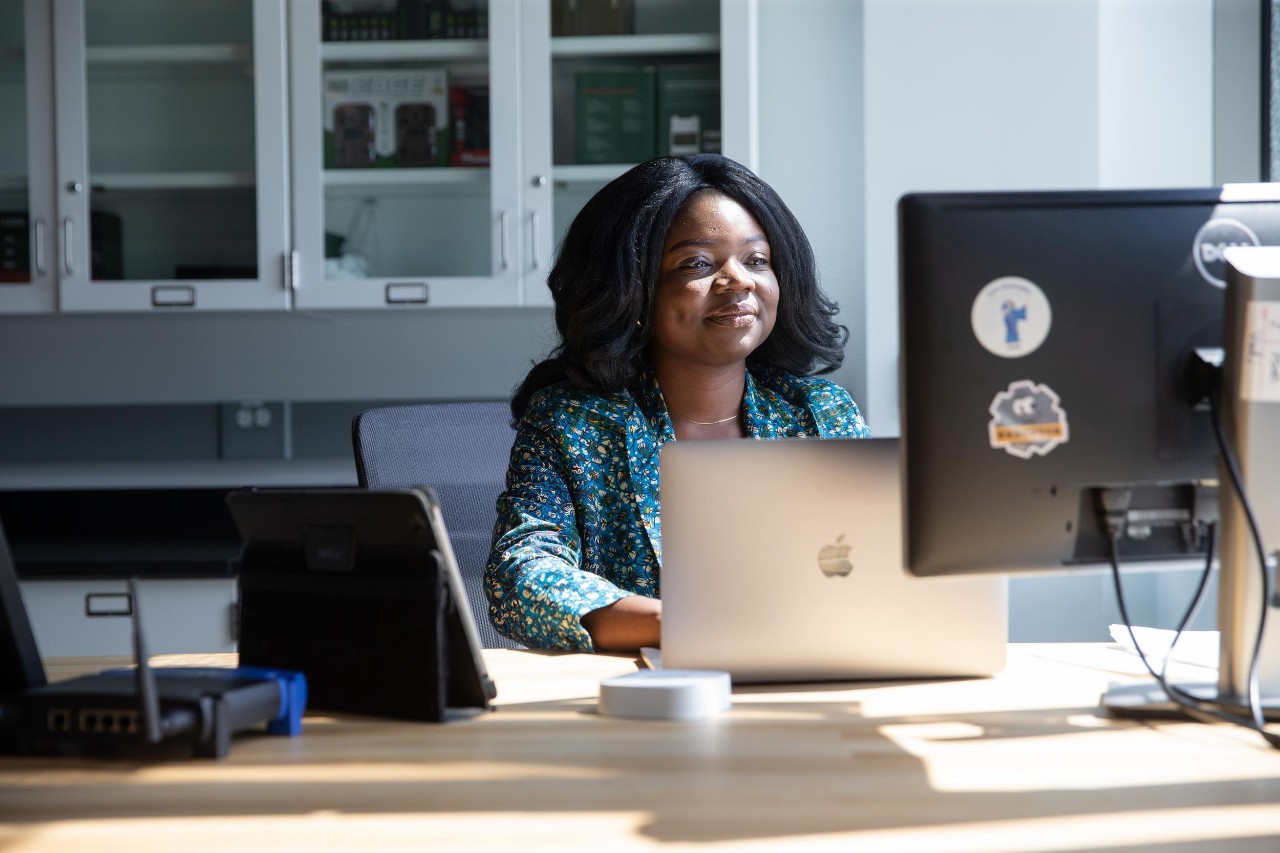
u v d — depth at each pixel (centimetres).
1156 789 87
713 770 93
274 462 324
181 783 91
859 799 85
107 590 273
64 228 293
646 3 287
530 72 288
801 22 313
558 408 177
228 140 293
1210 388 106
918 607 127
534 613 150
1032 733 105
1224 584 109
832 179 312
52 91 293
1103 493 109
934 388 106
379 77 291
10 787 90
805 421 189
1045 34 290
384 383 323
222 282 291
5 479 323
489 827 79
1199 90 298
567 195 290
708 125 286
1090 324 107
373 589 113
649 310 180
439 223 291
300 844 76
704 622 125
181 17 293
